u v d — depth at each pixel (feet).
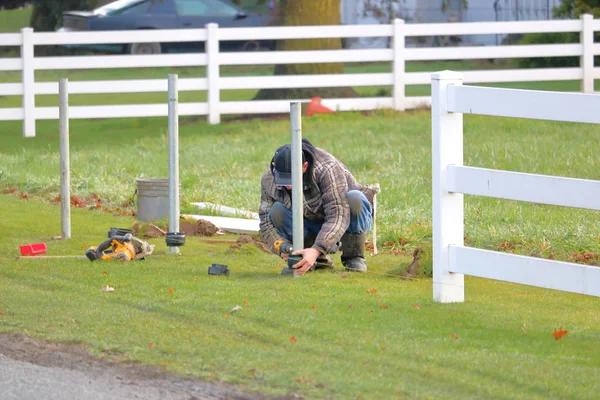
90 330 26.35
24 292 30.73
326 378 22.30
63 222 41.86
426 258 34.30
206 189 58.54
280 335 25.68
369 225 34.81
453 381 22.06
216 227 44.96
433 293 29.84
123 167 66.64
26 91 85.71
